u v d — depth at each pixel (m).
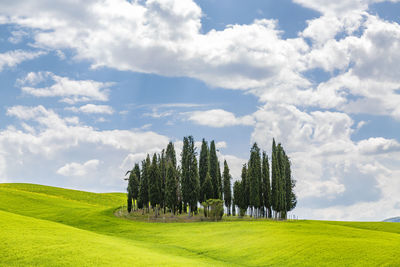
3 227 48.25
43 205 121.19
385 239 52.62
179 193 115.00
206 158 121.12
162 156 124.69
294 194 132.00
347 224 97.88
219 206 98.50
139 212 115.88
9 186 161.88
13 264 34.81
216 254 50.59
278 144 124.06
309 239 52.75
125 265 37.59
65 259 37.41
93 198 164.12
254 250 50.34
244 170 119.56
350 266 39.84
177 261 42.56
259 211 117.00
